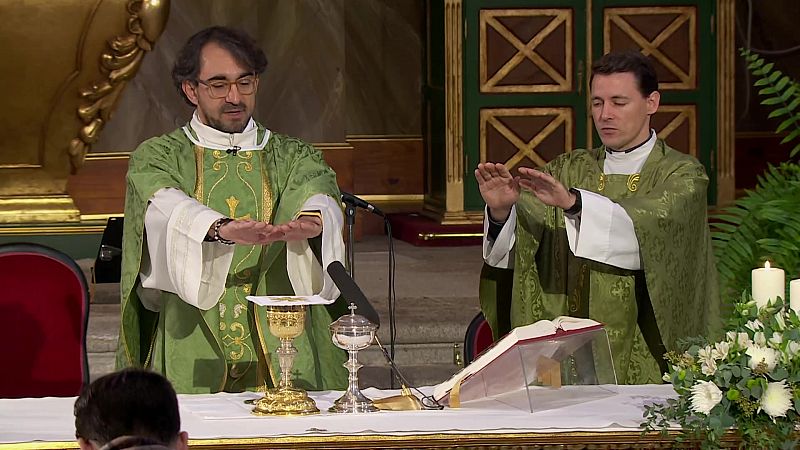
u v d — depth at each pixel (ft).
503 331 32.42
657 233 28.94
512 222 30.45
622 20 74.13
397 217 81.66
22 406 26.30
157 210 28.19
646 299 30.50
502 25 74.69
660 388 27.61
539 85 75.00
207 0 78.38
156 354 30.32
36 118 61.82
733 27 73.87
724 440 23.47
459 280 63.21
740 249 37.19
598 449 23.81
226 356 30.07
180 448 16.37
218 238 27.40
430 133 81.10
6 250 37.73
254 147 30.68
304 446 23.09
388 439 23.24
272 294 30.19
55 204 63.36
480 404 25.89
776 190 38.47
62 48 60.64
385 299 57.67
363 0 83.25
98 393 16.03
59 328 37.76
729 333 23.24
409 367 51.37
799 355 22.58
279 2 78.64
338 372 30.86
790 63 85.46
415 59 83.97
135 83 78.38
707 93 73.92
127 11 60.75
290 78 78.74
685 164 30.12
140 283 29.89
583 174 31.22
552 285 31.09
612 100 30.09
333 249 28.43
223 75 29.58
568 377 26.35
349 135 83.51
